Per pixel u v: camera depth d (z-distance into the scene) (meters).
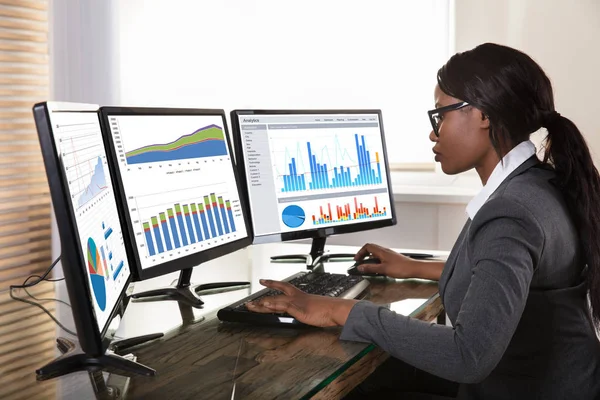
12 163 3.50
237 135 1.89
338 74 3.34
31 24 3.54
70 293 1.01
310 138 2.05
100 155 1.31
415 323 1.27
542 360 1.32
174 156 1.59
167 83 3.70
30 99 3.58
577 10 2.79
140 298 1.68
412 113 3.21
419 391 1.73
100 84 3.50
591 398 1.32
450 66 1.39
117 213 1.37
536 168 1.35
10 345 1.29
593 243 1.33
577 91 2.82
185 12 3.62
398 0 3.17
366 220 2.18
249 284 1.83
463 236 1.40
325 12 3.32
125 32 3.71
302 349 1.28
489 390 1.38
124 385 1.09
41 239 3.66
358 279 1.78
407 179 3.22
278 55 3.45
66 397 1.04
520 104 1.33
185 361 1.22
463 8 2.99
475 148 1.39
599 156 2.80
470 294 1.21
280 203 1.96
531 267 1.22
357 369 1.26
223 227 1.73
